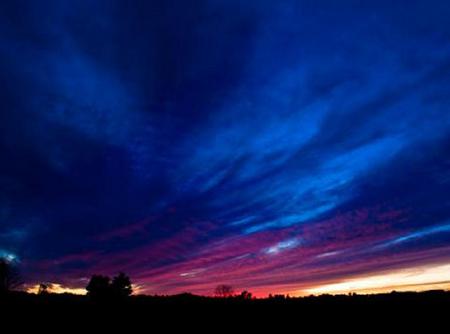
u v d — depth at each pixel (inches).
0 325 1109.1
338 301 1657.2
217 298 1867.6
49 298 1604.3
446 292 1621.6
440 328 1112.8
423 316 1263.5
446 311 1300.4
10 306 1370.6
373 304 1530.5
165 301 1732.3
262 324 1289.4
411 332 1088.2
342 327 1206.9
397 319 1254.3
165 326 1238.3
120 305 1574.8
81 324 1202.6
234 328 1232.2
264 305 1664.6
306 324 1277.1
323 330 1180.5
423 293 1644.9
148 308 1546.5
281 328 1227.9
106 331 1128.2
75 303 1552.7
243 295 1993.1
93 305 1528.1
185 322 1314.0
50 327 1127.6
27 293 1692.9
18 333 1045.2
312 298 1807.3
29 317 1235.2
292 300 1781.5
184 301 1759.4
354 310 1450.5
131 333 1126.4
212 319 1362.0
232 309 1569.9
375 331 1131.3
